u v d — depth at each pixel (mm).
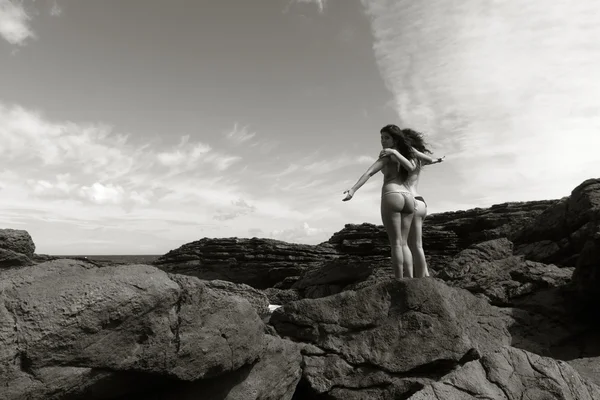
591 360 6680
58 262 3557
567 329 8086
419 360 5539
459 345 5590
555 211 13703
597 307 8203
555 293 8914
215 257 30953
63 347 3047
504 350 5211
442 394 4578
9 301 2994
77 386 3148
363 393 5488
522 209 25594
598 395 4879
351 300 6062
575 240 11977
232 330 4254
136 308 3414
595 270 7738
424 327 5688
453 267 10766
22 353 2883
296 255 30344
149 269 3812
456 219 27859
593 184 12750
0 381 2775
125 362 3355
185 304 3842
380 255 22656
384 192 6957
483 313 6656
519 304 9008
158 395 3977
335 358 5707
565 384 4785
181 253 32531
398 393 5398
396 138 7148
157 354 3539
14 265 5789
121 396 3744
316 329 6004
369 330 5848
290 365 5297
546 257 12750
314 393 5594
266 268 29250
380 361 5598
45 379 2963
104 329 3266
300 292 22391
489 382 4797
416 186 7207
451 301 6047
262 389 4695
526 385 4777
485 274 10023
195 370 3838
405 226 6910
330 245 32500
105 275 3525
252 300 8312
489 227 25031
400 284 5980
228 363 4160
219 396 4289
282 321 6340
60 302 3104
